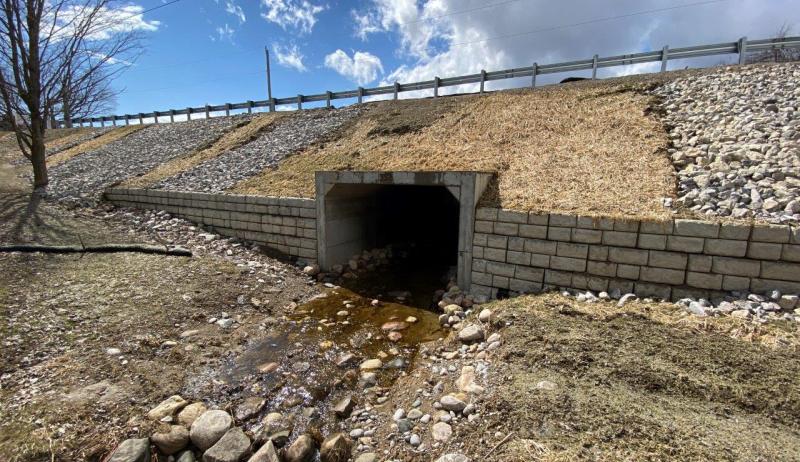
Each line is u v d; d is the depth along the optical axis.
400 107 14.35
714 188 6.02
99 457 3.16
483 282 6.91
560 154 8.12
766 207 5.35
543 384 3.71
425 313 6.82
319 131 13.69
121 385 4.08
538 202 6.62
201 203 10.32
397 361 5.13
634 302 5.43
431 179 7.24
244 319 6.20
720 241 5.14
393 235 11.57
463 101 13.20
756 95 8.46
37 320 5.11
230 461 3.28
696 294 5.34
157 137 18.50
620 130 8.48
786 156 6.18
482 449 3.07
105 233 9.32
